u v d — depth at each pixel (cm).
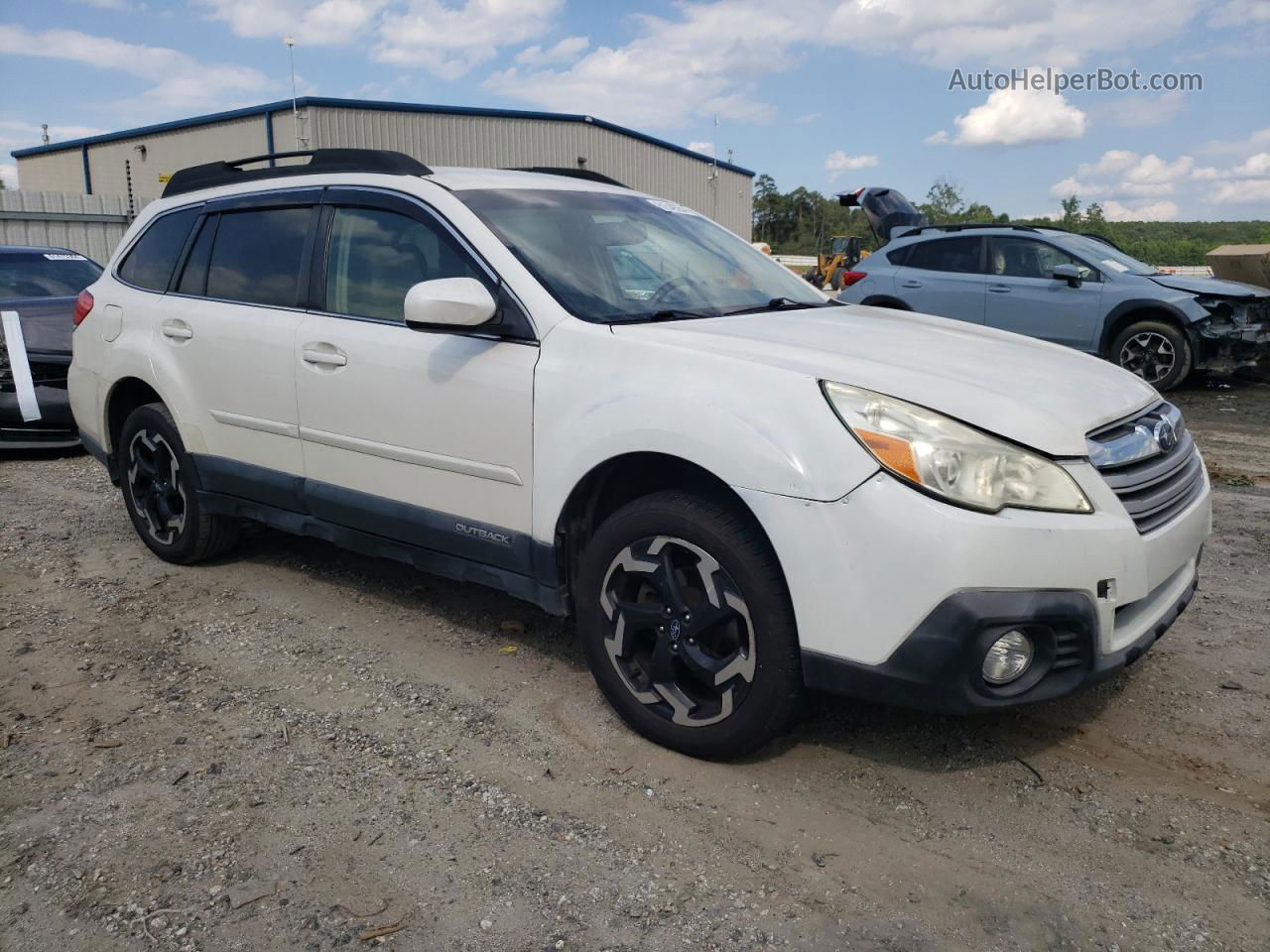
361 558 488
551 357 314
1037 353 331
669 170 3356
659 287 355
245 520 474
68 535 533
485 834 261
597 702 335
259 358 402
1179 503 294
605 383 298
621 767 293
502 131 2825
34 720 326
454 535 346
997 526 244
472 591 442
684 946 219
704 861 249
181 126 3025
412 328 323
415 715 327
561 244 351
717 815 269
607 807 273
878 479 250
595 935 223
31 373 723
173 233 469
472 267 340
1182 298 970
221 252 438
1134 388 314
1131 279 998
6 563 484
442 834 261
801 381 269
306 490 396
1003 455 252
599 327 312
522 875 244
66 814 271
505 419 322
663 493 292
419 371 346
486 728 318
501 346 326
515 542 328
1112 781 284
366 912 230
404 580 457
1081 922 226
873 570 250
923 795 278
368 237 377
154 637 395
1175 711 324
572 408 304
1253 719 318
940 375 277
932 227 1143
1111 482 267
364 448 369
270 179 427
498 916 229
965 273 1088
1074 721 318
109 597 439
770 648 270
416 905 233
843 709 326
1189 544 294
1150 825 263
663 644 294
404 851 254
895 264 1141
